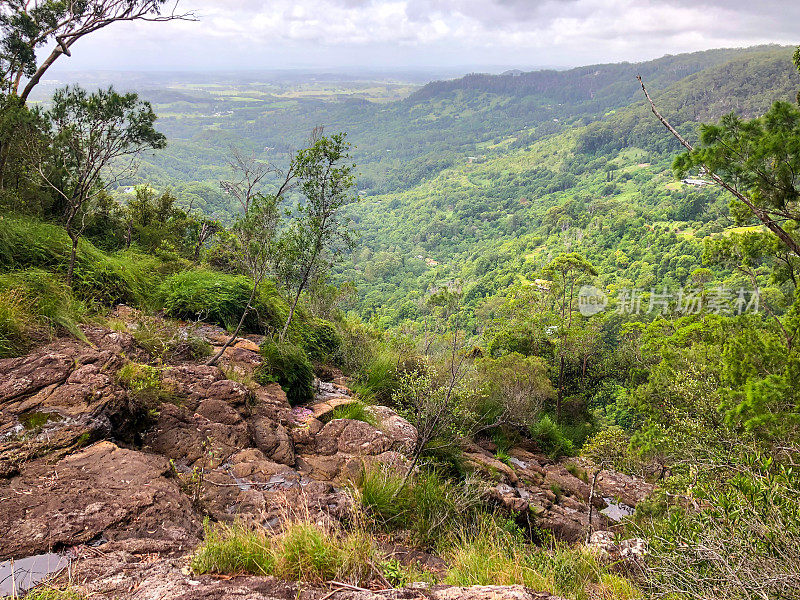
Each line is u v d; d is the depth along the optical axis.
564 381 22.30
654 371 10.38
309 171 6.43
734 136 5.47
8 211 6.89
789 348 6.48
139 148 6.60
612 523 7.66
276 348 6.01
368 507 3.85
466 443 7.16
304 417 5.43
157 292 6.97
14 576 2.07
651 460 8.08
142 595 1.99
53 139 6.83
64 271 5.84
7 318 4.04
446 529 4.09
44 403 3.35
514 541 4.43
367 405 6.26
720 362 8.99
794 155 5.15
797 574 2.12
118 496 2.74
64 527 2.42
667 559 2.82
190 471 3.56
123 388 3.74
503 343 22.55
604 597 3.21
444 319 7.10
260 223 5.94
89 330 4.65
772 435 5.40
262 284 7.89
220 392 4.61
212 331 6.50
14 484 2.68
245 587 2.17
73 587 2.00
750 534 2.46
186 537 2.62
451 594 2.24
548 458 10.39
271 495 3.50
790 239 5.52
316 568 2.40
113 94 6.40
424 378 6.12
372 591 2.26
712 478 3.82
